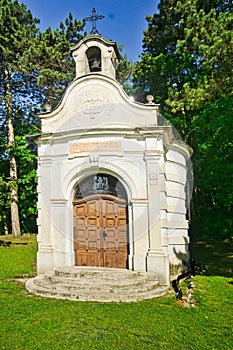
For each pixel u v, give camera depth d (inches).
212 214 804.6
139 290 306.8
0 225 1017.5
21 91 866.8
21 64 747.4
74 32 848.9
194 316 251.4
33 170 913.5
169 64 804.0
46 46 762.8
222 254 593.9
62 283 327.9
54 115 414.0
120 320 239.6
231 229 749.3
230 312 265.0
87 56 450.0
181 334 216.8
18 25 751.7
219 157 639.1
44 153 407.2
